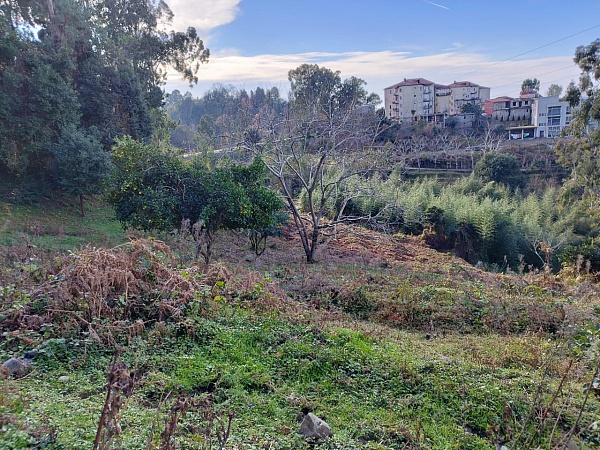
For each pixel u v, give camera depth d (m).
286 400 3.75
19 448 2.42
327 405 3.79
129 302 5.03
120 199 10.15
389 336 5.73
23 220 16.06
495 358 5.15
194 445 2.78
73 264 5.33
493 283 9.56
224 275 6.72
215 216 9.92
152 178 9.99
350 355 4.68
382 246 16.98
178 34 27.06
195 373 3.96
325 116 16.00
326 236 15.21
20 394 3.16
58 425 2.76
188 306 5.24
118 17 25.80
